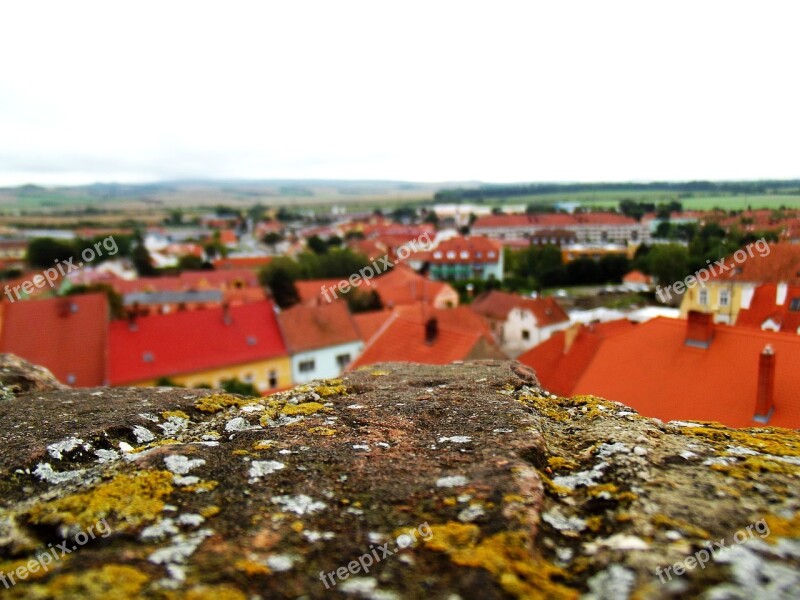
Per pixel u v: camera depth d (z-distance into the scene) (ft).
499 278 299.38
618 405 11.71
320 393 12.71
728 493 7.67
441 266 308.60
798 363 43.83
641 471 8.41
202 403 12.49
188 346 99.04
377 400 12.10
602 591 6.00
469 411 11.08
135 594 5.81
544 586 6.03
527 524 6.88
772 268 107.65
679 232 215.51
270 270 216.33
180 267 316.60
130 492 7.73
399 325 73.15
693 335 50.75
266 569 6.31
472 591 5.95
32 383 15.12
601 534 7.09
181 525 7.11
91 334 93.40
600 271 267.80
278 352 104.78
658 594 5.83
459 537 6.72
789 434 10.14
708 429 10.28
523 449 8.96
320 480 8.25
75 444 9.78
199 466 8.55
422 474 8.34
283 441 9.72
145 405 12.14
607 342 58.90
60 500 7.63
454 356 63.57
